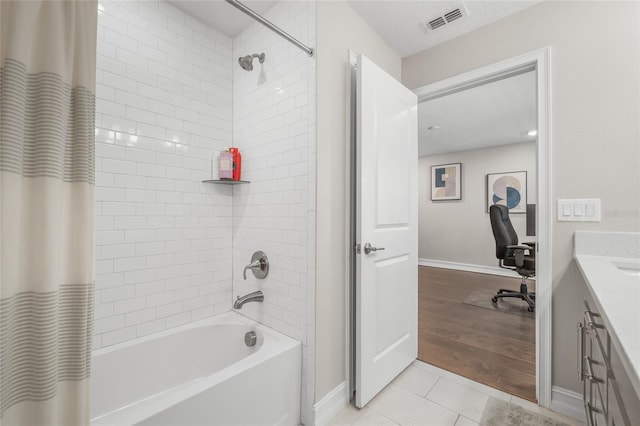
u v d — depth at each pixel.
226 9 1.78
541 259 1.59
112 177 1.51
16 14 0.61
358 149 1.55
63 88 0.69
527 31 1.68
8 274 0.60
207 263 1.90
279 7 1.69
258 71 1.84
